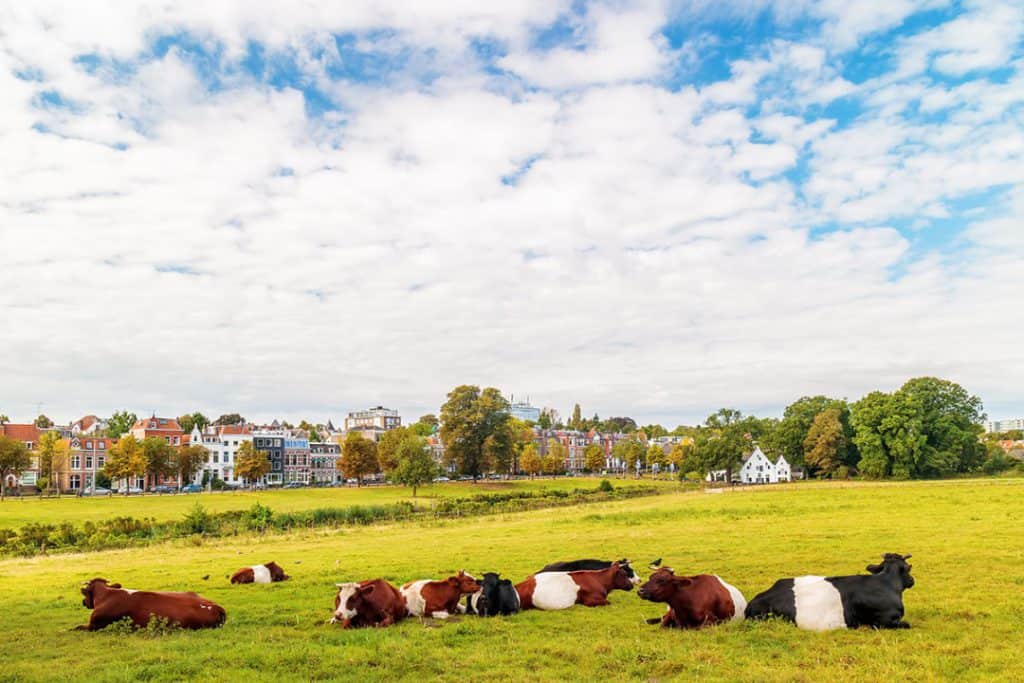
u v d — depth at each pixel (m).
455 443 127.00
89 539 46.59
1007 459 122.75
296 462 157.00
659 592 14.16
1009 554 21.69
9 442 102.06
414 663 11.69
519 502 80.56
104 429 168.12
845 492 62.66
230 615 16.69
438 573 22.39
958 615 14.21
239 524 57.06
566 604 16.89
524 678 10.70
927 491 56.66
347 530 50.75
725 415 148.25
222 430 149.50
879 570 14.02
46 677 11.30
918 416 110.25
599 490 103.81
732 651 12.02
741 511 44.72
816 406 135.00
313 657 12.07
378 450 134.62
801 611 13.86
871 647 12.00
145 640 13.94
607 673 10.96
